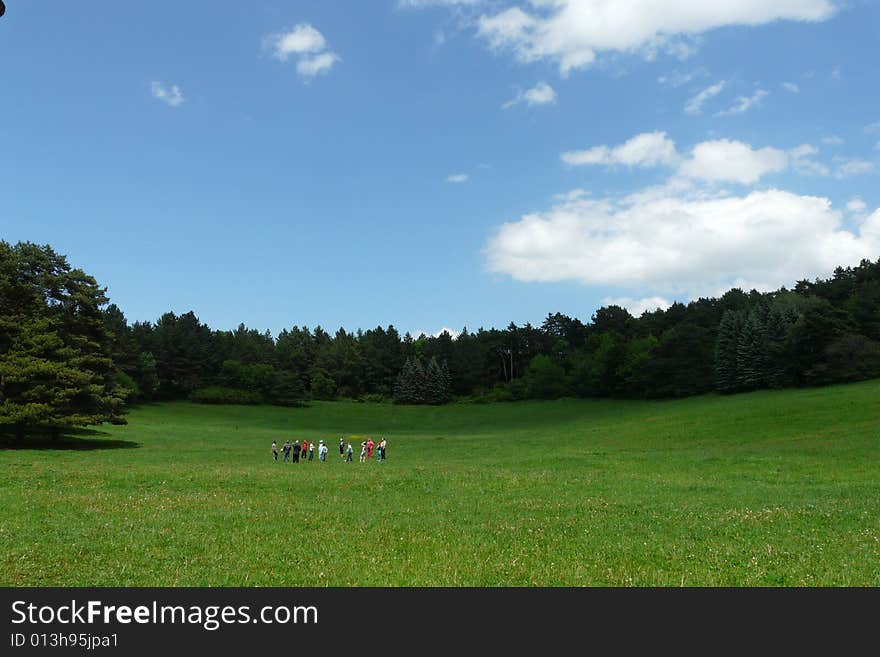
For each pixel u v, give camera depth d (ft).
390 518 75.61
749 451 175.42
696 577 48.83
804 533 64.75
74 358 213.87
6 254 217.56
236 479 116.47
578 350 653.30
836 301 525.34
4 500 82.23
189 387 546.26
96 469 130.82
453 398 621.72
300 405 555.28
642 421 298.97
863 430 189.67
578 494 99.35
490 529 67.77
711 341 492.95
